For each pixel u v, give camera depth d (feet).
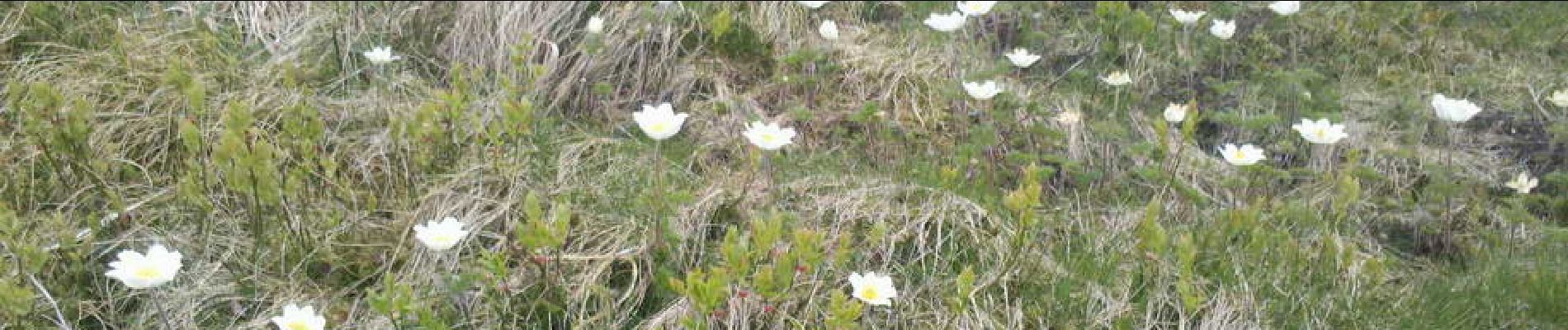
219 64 12.89
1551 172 13.26
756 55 14.58
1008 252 10.56
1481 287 10.84
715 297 7.89
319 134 10.28
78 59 12.43
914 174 12.17
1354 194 10.39
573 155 11.96
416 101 12.91
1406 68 15.17
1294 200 12.22
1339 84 14.90
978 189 11.88
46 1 13.19
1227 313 9.98
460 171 11.32
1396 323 10.21
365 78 13.53
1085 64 15.03
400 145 11.71
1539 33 15.71
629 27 14.19
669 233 9.87
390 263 10.15
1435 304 10.50
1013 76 14.69
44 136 10.41
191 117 11.75
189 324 9.29
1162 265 10.34
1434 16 15.89
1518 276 10.84
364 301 9.76
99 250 10.02
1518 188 11.93
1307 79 14.64
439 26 14.28
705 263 10.24
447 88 13.52
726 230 10.76
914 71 14.21
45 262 8.71
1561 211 12.37
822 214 11.03
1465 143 13.79
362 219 10.57
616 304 9.63
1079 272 10.50
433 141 11.28
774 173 11.75
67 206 10.47
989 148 12.67
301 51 13.42
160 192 10.61
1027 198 9.10
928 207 11.13
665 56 13.94
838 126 13.44
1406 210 12.51
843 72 14.28
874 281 8.39
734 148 12.69
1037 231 11.07
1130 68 14.88
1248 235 10.84
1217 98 14.57
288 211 10.48
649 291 9.95
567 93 13.53
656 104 13.83
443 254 10.09
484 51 13.94
